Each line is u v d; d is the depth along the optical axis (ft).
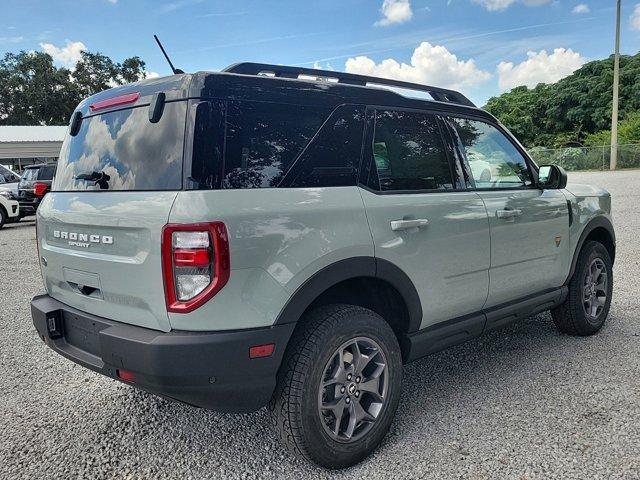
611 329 15.35
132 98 8.85
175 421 10.67
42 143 114.83
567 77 164.45
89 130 9.75
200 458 9.31
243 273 7.54
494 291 11.57
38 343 15.52
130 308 8.20
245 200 7.70
